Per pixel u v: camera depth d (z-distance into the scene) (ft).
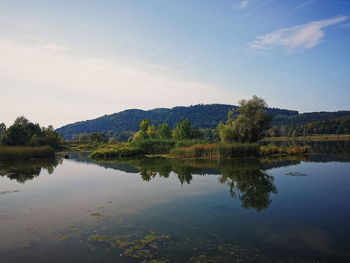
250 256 34.04
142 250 36.19
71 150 302.45
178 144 191.52
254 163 126.72
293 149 170.09
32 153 191.21
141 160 159.33
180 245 37.60
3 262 33.83
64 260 33.91
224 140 195.93
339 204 57.62
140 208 56.75
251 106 198.08
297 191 70.13
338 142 300.61
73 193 73.15
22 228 45.98
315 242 38.22
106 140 407.85
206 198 64.39
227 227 44.68
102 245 38.14
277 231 42.63
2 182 91.91
